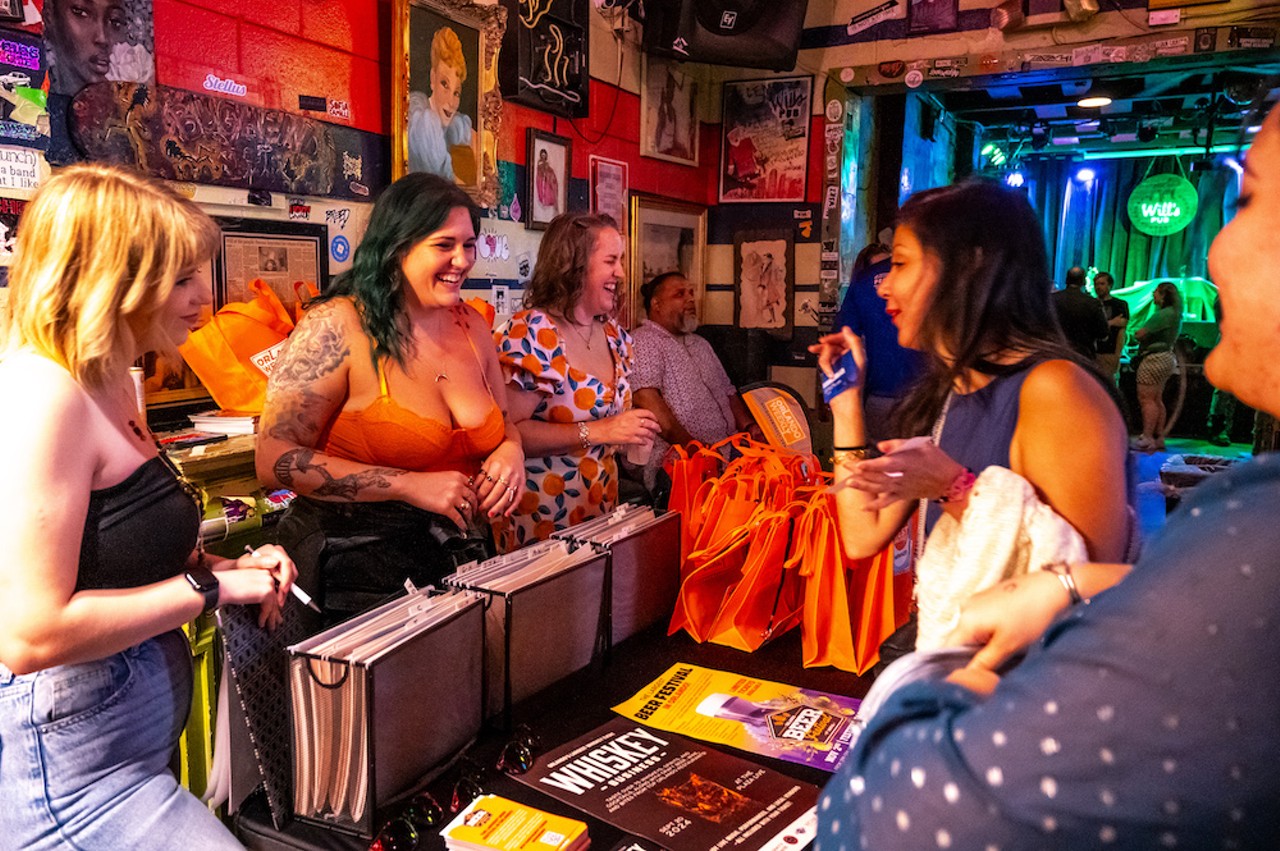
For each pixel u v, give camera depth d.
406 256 1.78
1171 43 4.19
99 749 1.10
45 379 1.03
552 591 1.42
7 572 0.99
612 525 1.73
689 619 1.70
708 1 4.30
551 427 2.32
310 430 1.77
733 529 1.76
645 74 4.58
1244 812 0.42
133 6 2.21
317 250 2.81
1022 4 4.39
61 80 2.06
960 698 0.53
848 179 5.11
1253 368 0.50
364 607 1.71
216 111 2.44
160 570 1.16
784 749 1.30
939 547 1.01
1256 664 0.42
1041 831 0.45
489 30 3.37
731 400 4.30
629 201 4.57
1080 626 0.48
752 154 5.18
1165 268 11.44
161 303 1.11
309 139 2.74
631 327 4.66
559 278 2.44
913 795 0.50
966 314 1.08
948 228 1.07
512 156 3.74
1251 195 0.50
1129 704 0.44
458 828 1.04
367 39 2.95
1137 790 0.43
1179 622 0.44
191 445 2.15
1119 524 0.99
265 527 2.15
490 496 1.83
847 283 5.23
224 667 1.14
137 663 1.14
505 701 1.34
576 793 1.17
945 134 7.53
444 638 1.21
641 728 1.35
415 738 1.17
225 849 1.11
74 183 1.06
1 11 1.91
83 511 1.05
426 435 1.83
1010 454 1.05
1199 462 5.61
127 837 1.12
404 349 1.80
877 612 1.58
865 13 4.78
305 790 1.13
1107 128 9.12
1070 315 6.90
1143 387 7.89
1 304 1.96
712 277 5.42
